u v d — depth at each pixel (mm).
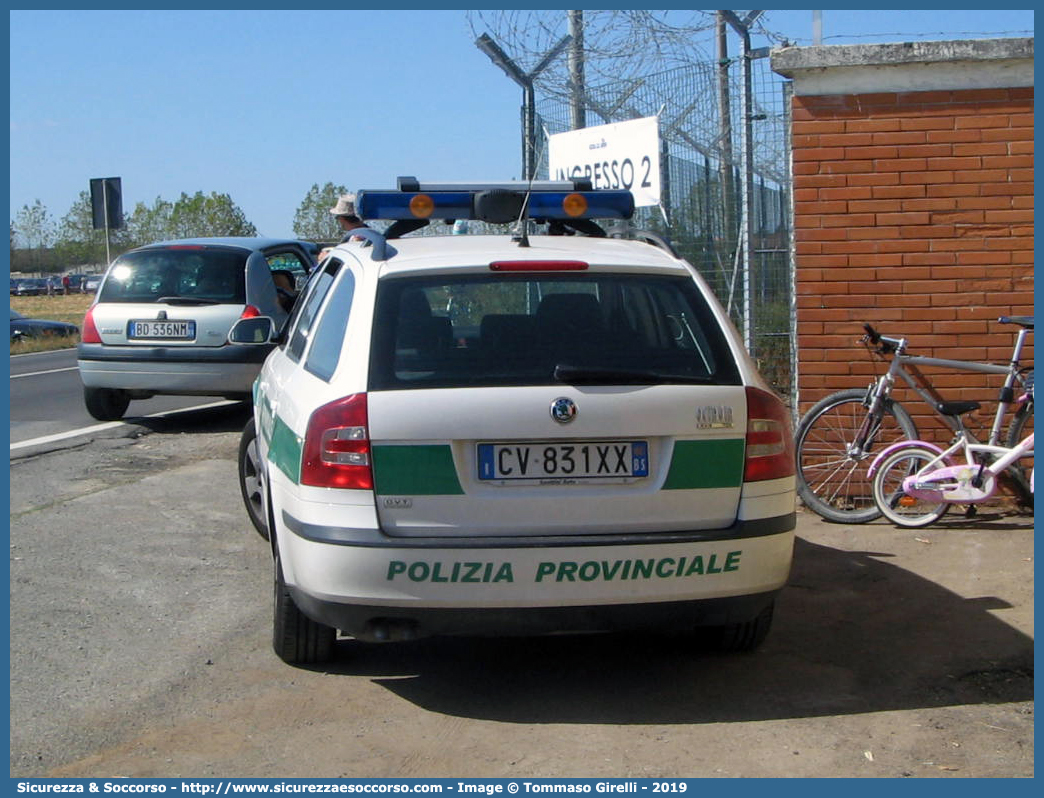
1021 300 7457
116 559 6723
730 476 4426
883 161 7492
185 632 5527
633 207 5773
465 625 4316
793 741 4344
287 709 4660
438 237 5426
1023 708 4625
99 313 11188
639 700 4730
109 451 10180
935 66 7395
